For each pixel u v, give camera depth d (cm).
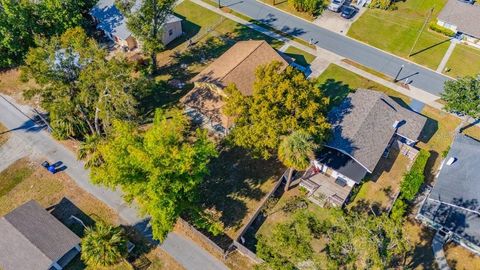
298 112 3978
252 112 4041
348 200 4466
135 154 3562
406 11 7144
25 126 5209
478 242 3888
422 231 4222
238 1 7356
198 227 4184
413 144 5012
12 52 5800
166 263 3950
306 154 3875
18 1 5681
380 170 4747
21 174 4691
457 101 4856
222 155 4903
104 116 4434
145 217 4297
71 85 4628
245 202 4447
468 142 4622
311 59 6181
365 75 5953
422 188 4572
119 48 6356
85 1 6344
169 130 3850
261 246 3703
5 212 4362
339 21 6900
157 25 5475
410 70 6053
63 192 4522
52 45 4603
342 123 4706
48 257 3694
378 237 3244
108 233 3888
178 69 6019
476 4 7238
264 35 6619
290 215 4325
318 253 3900
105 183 3744
